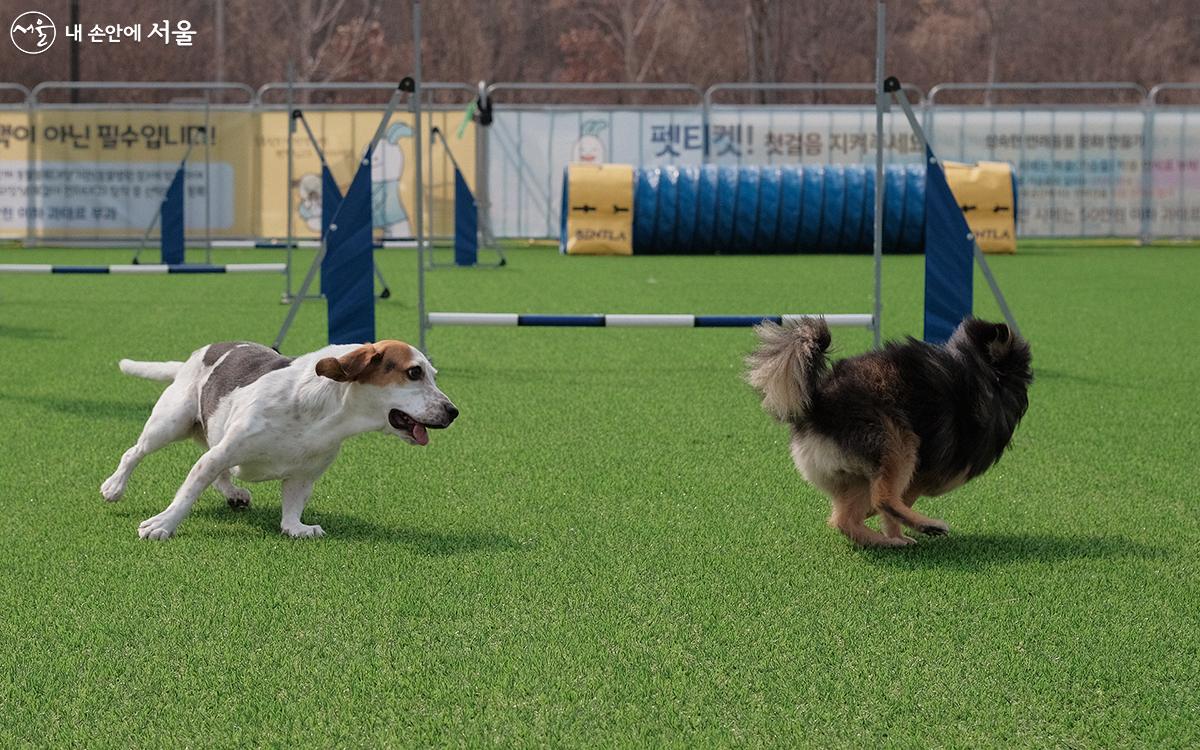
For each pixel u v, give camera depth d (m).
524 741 3.41
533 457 6.71
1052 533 5.42
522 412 7.93
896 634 4.20
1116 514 5.73
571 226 22.11
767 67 38.19
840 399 4.95
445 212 23.91
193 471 5.13
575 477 6.30
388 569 4.80
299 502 5.27
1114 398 8.55
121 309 13.45
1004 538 5.34
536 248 23.72
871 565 4.94
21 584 4.60
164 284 16.47
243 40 42.00
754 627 4.26
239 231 23.53
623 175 22.42
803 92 42.75
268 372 5.17
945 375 5.07
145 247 23.56
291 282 16.53
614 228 22.14
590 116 24.31
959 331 5.34
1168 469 6.60
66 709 3.59
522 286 16.06
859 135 24.58
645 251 22.47
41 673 3.83
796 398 4.93
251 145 23.44
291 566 4.82
